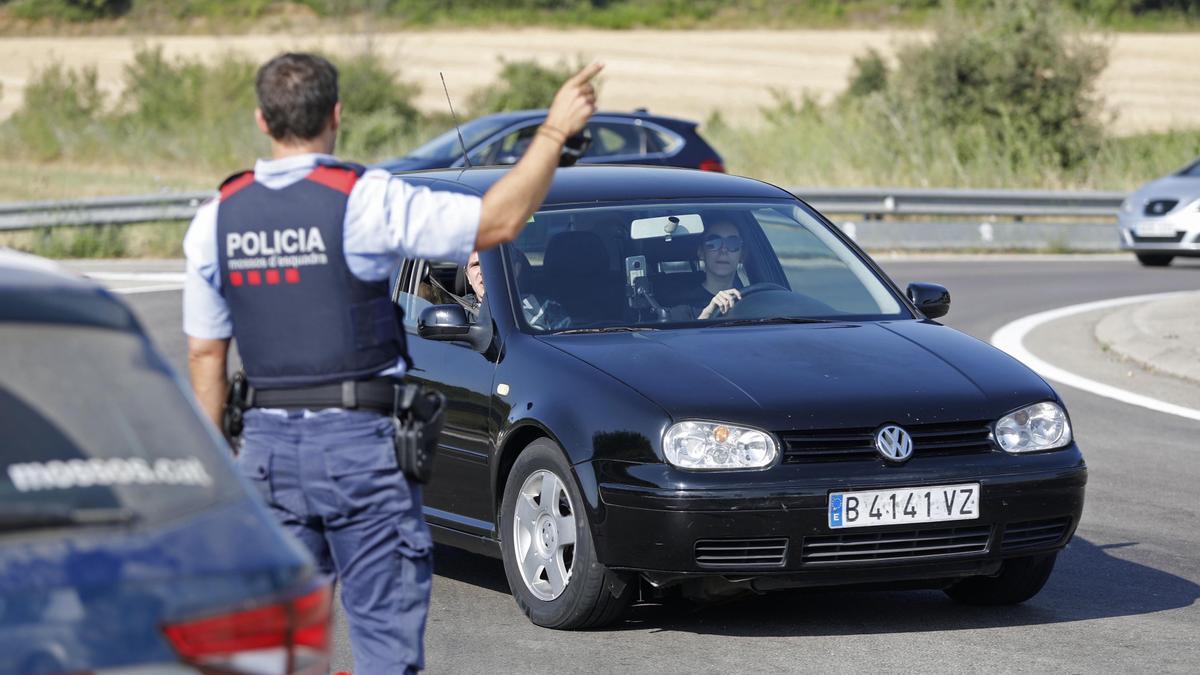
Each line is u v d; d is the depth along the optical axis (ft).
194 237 53.31
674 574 73.77
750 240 92.12
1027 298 224.33
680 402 75.20
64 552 33.94
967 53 378.94
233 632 34.76
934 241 297.12
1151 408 144.77
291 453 52.49
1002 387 79.15
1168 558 94.32
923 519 75.00
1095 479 115.96
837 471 74.18
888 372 79.10
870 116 373.20
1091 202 307.37
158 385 37.76
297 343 52.26
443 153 257.14
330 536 53.72
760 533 73.15
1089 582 89.20
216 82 514.27
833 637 78.38
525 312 85.40
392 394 53.21
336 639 78.69
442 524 88.58
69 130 454.81
